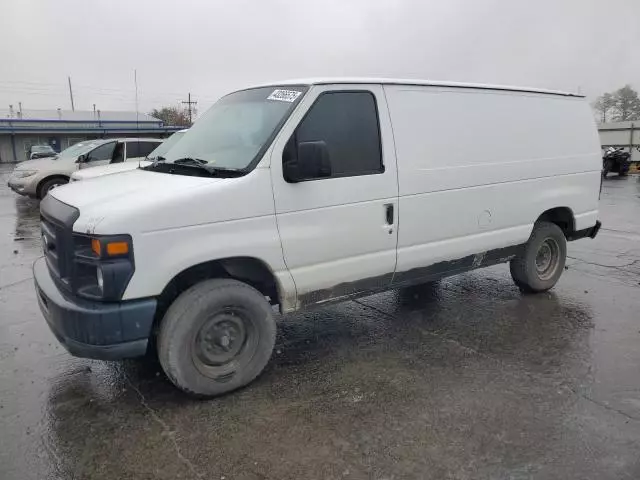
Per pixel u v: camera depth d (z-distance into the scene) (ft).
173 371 11.41
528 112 17.84
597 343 15.21
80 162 45.24
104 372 13.48
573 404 11.79
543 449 10.14
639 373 13.32
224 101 15.42
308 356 14.43
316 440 10.45
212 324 11.83
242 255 11.89
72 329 10.78
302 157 11.85
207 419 11.25
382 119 14.06
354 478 9.33
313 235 12.94
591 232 20.90
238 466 9.68
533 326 16.57
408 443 10.35
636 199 48.73
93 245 10.48
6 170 119.24
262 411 11.55
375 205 13.92
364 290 14.47
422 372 13.41
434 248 15.51
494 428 10.84
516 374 13.28
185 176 12.48
